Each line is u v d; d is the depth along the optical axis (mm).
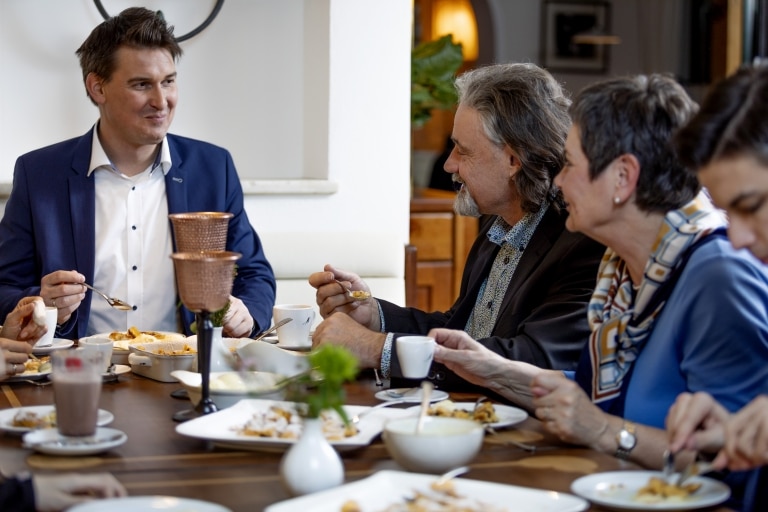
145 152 3002
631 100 1639
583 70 8742
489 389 1945
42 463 1469
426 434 1403
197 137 3723
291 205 3674
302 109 3840
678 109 1631
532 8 8617
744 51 6668
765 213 1375
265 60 3768
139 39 2881
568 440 1557
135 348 2117
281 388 1734
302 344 2318
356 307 2404
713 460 1506
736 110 1372
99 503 1209
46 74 3510
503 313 2223
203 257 1642
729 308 1554
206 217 1788
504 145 2201
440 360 1823
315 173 3779
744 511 1514
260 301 2941
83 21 3527
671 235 1639
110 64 2879
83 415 1532
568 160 1692
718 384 1562
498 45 8578
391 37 3717
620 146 1636
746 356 1547
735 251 1594
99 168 2994
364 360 2086
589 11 8680
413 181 7059
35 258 2963
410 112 4082
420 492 1270
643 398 1671
